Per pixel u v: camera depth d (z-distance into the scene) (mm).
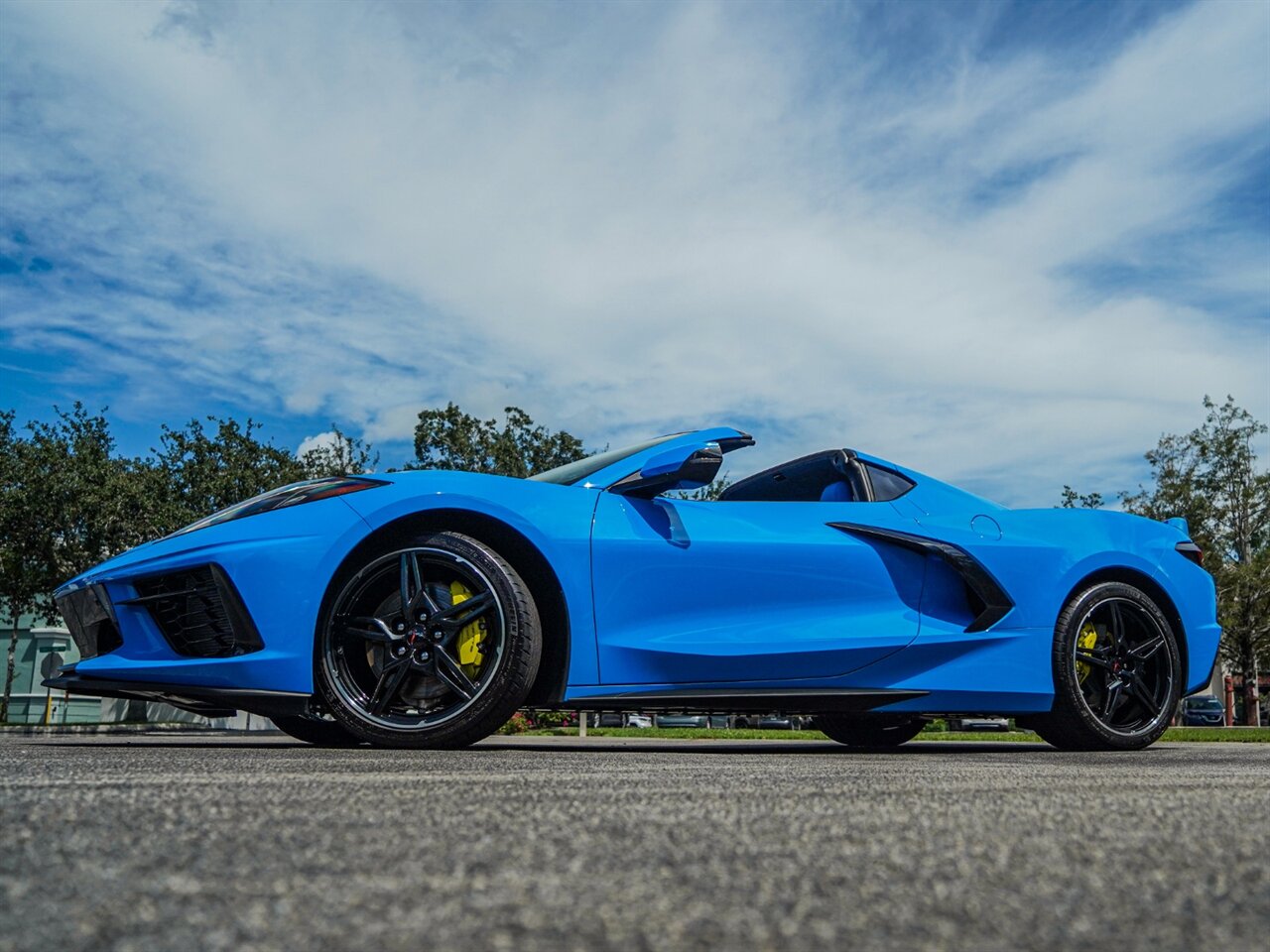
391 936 629
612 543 2975
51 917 671
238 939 621
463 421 25422
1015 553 3508
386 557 2773
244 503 2945
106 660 2762
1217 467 33219
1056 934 657
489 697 2721
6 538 19281
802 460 3854
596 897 736
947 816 1189
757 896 745
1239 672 31609
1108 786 1612
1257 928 680
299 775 1694
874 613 3275
